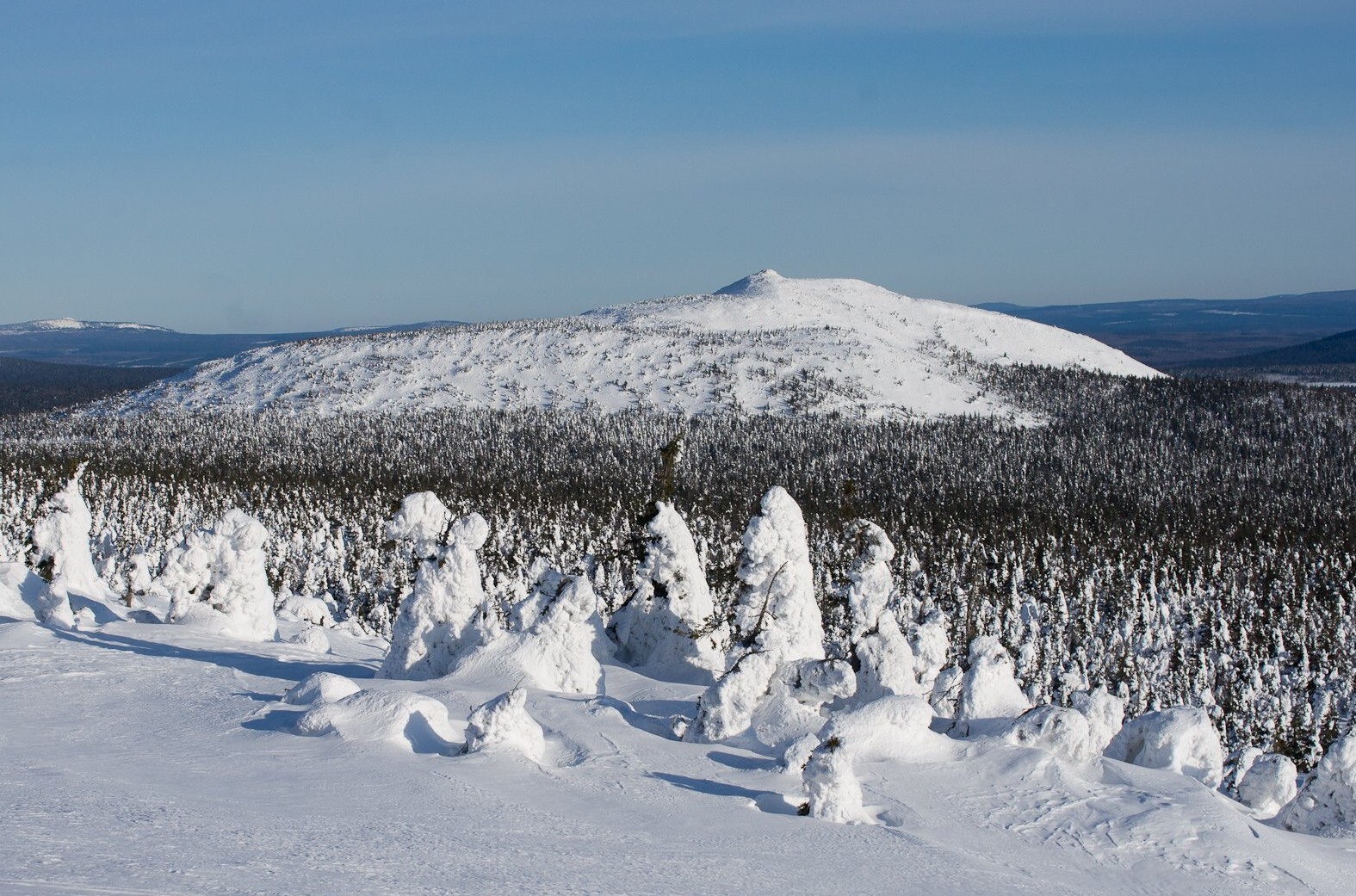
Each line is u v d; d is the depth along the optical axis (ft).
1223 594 313.12
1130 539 383.04
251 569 124.57
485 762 58.80
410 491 453.58
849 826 51.70
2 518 297.53
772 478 558.56
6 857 33.99
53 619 111.14
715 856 45.03
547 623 87.15
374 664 105.19
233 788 50.78
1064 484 562.25
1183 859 48.57
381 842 41.98
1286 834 55.36
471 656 86.74
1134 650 269.85
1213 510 469.98
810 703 74.54
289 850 39.11
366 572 279.49
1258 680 233.96
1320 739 204.74
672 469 99.91
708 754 66.23
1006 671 74.38
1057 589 313.73
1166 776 60.95
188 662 91.81
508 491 466.29
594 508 428.97
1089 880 46.06
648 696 84.89
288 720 67.51
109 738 62.75
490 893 36.11
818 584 276.00
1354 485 566.36
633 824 49.73
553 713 72.69
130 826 40.29
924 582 313.53
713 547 332.39
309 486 467.52
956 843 49.78
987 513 445.37
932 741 64.28
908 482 555.69
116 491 403.13
